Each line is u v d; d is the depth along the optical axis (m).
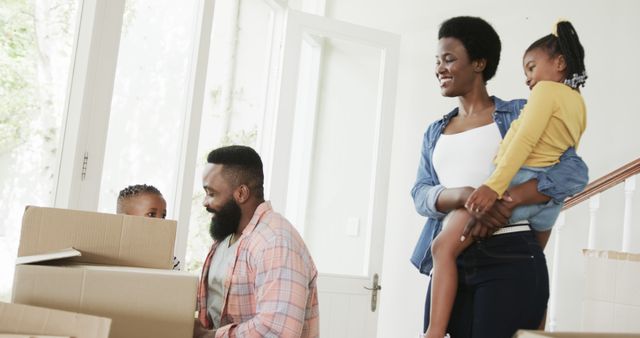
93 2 2.38
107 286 1.12
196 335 1.52
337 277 3.62
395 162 4.15
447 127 1.91
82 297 1.10
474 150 1.79
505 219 1.66
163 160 2.96
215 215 1.72
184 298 1.16
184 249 3.10
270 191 3.54
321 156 3.92
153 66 2.84
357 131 3.88
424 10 4.20
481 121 1.83
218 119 3.57
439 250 1.73
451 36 1.83
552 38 1.86
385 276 4.08
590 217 3.25
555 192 1.68
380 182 3.74
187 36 3.09
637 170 3.04
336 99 3.97
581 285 3.44
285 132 3.60
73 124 2.32
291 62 3.65
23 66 2.11
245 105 3.82
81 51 2.36
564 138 1.72
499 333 1.64
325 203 3.87
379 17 4.31
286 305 1.51
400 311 4.00
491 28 1.83
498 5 3.94
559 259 3.49
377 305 3.66
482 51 1.81
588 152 3.53
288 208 3.88
